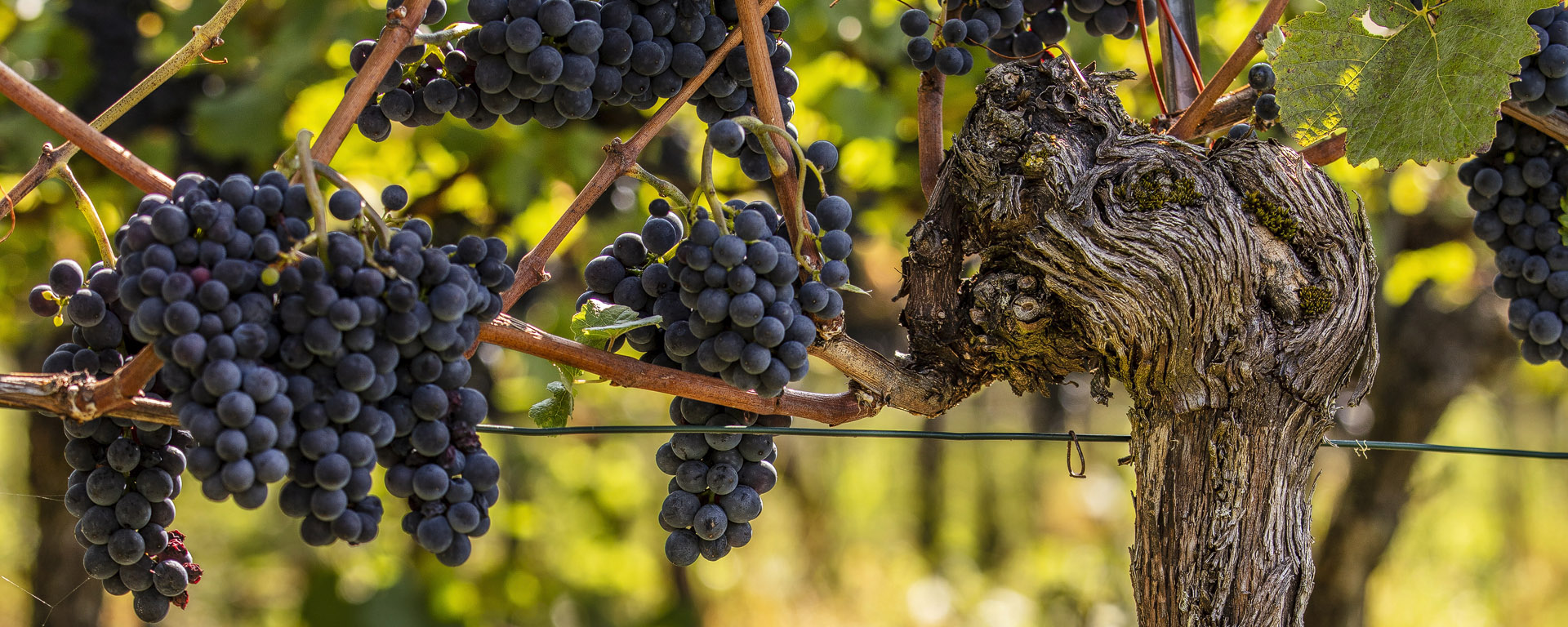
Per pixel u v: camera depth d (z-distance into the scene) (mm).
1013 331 1894
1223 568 1879
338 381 1723
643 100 1862
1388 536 4133
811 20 3197
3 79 1771
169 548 1816
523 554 5316
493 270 1773
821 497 7203
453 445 1768
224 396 1695
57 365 1797
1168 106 2041
